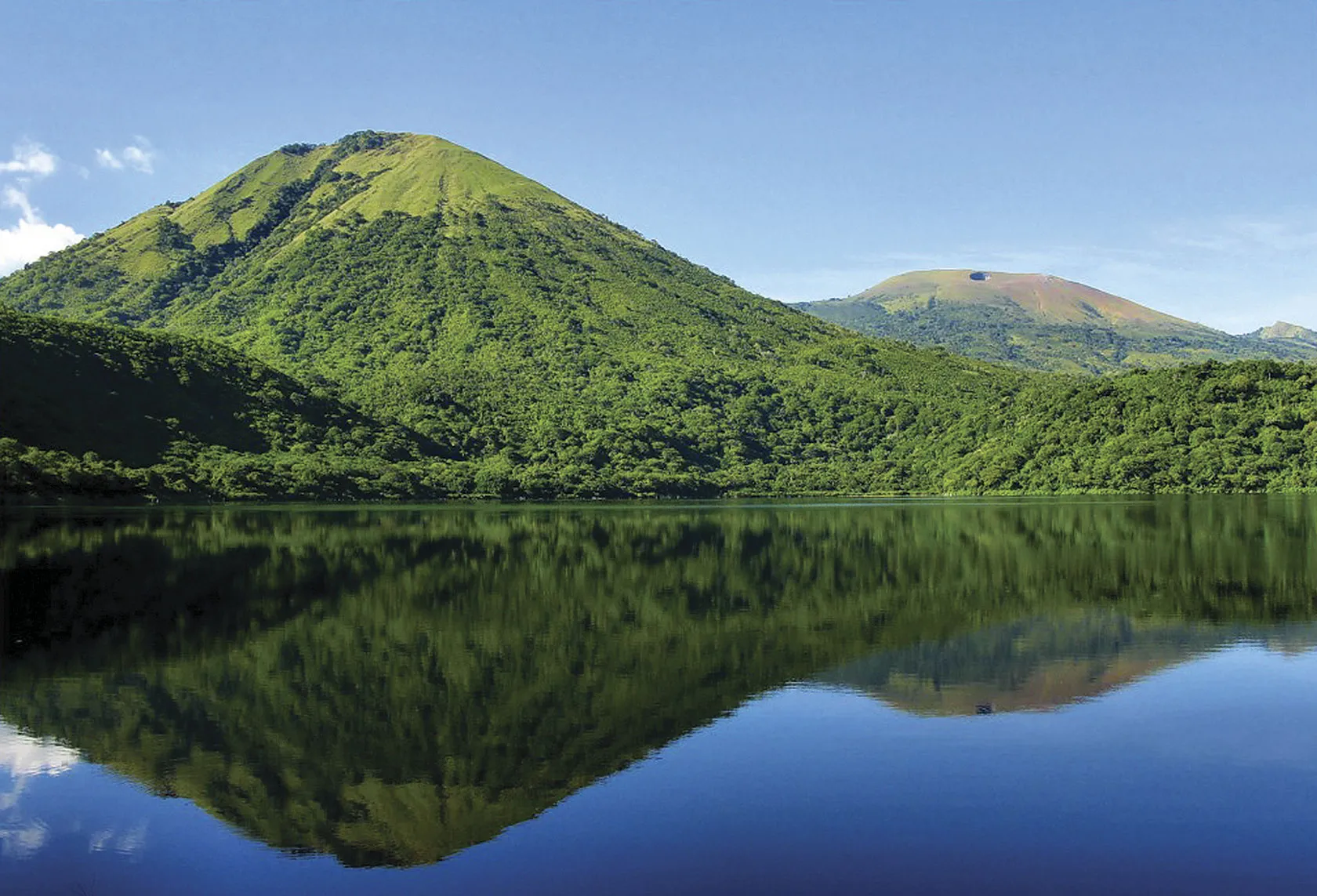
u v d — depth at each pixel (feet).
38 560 259.39
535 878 77.92
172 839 87.25
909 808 88.94
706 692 129.70
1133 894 73.51
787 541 331.77
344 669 143.84
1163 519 398.42
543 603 200.64
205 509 483.92
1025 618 179.01
